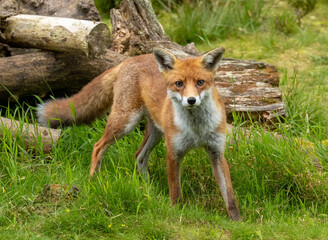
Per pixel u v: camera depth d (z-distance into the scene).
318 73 15.09
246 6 18.05
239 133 9.85
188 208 8.43
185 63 8.21
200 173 9.48
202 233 7.31
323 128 11.62
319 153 9.25
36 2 11.86
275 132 10.86
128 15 12.34
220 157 8.53
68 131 10.42
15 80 10.73
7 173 9.06
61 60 11.02
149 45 12.27
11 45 11.47
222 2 18.58
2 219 7.54
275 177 9.22
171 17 17.81
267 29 18.09
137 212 7.77
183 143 8.48
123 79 9.73
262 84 11.78
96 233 7.32
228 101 11.41
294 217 8.20
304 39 17.28
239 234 7.30
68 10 12.00
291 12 19.23
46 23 10.74
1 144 9.70
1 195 8.07
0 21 11.08
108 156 10.05
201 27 17.22
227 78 11.82
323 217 8.20
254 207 8.65
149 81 9.41
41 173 9.11
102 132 10.57
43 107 10.55
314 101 12.60
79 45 10.38
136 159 9.86
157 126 9.45
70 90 11.72
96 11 12.08
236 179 9.26
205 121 8.29
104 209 7.71
